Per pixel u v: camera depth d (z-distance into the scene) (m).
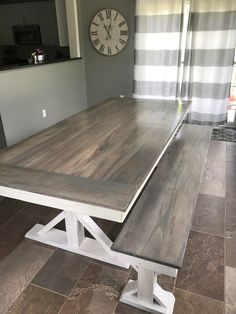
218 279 1.63
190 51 3.83
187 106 2.73
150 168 1.43
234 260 1.76
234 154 3.33
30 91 3.57
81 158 1.55
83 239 1.91
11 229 2.08
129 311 1.46
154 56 4.00
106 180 1.32
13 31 4.39
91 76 4.71
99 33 4.32
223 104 3.98
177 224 1.38
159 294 1.46
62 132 2.00
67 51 4.49
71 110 4.55
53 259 1.80
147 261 1.24
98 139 1.84
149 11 3.76
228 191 2.53
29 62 3.85
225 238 1.95
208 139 2.61
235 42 3.62
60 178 1.34
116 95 4.68
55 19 4.25
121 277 1.66
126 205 1.13
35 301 1.51
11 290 1.58
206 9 3.53
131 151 1.64
